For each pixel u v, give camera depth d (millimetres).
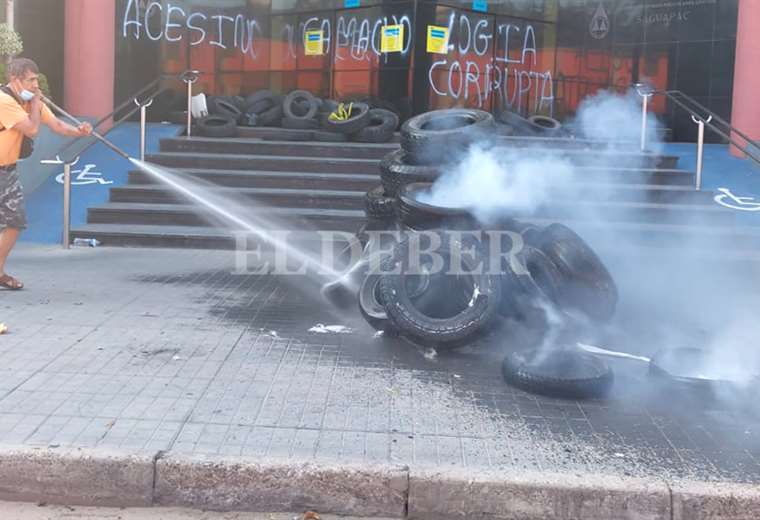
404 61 14891
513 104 16266
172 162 12594
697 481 4125
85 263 9250
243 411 4879
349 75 15773
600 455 4426
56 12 15312
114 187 11656
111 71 15008
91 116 14828
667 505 4016
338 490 4113
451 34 15172
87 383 5262
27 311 6961
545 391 5328
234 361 5836
